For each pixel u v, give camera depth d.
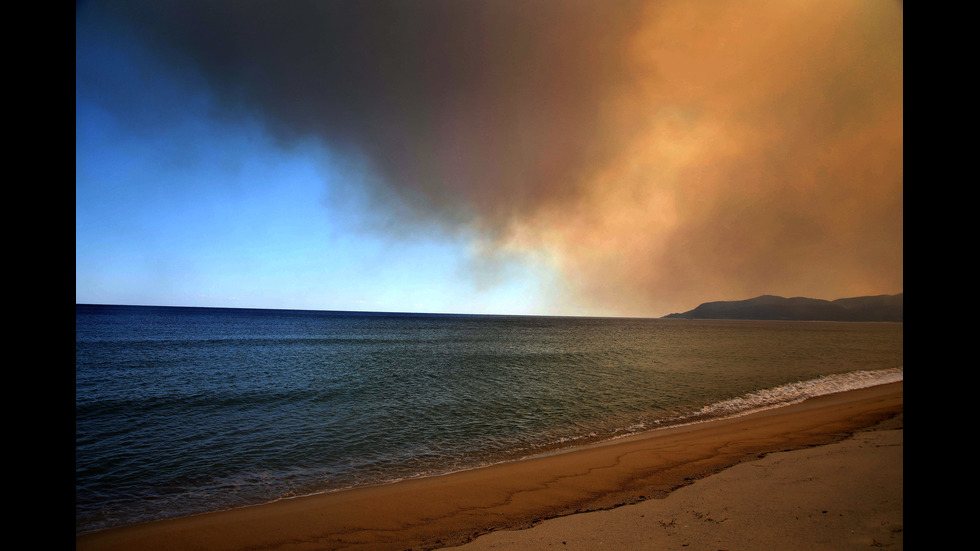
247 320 115.44
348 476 9.18
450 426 13.41
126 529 6.70
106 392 19.34
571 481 8.10
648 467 8.74
